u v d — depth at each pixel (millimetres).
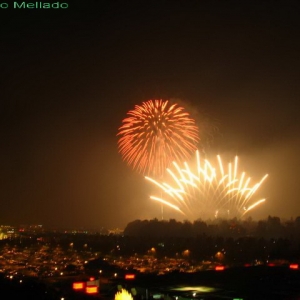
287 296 80375
